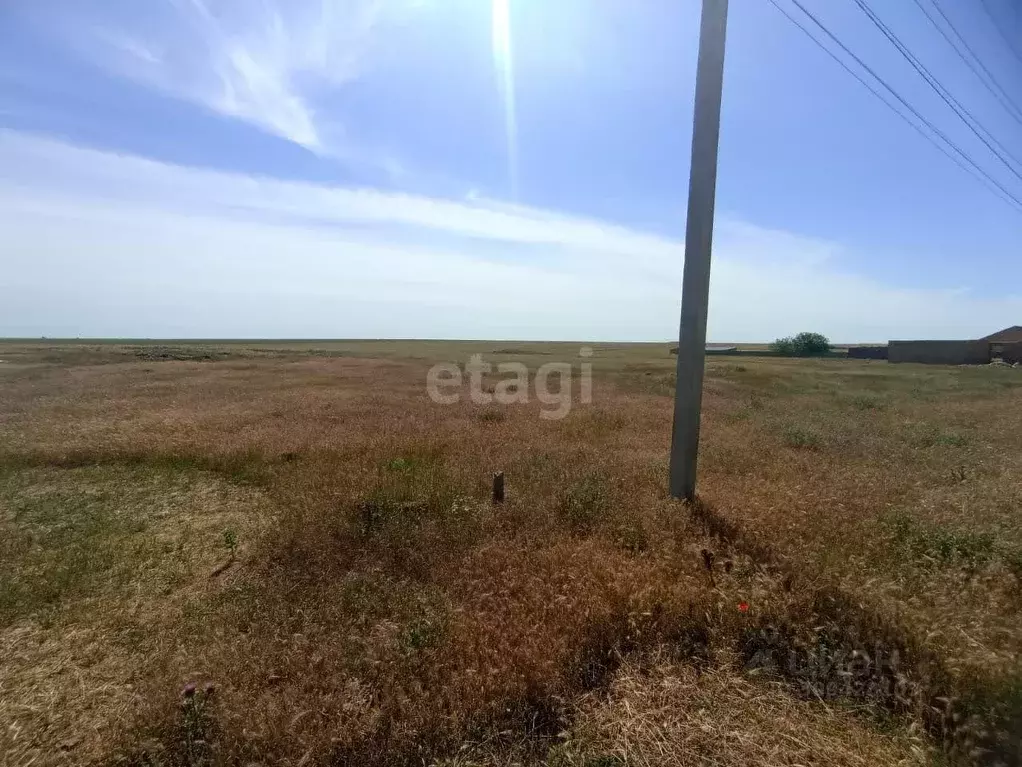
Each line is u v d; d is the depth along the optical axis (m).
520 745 2.63
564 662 3.18
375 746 2.65
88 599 4.30
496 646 3.36
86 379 21.16
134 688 3.21
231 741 2.64
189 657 3.41
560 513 5.68
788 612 3.51
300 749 2.62
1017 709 2.71
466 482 6.70
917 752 2.52
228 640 3.62
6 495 6.91
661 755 2.56
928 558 4.43
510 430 10.34
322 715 2.84
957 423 12.15
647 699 2.93
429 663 3.23
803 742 2.63
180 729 2.73
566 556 4.52
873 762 2.51
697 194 5.79
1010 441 9.79
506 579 4.21
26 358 30.81
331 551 4.91
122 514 6.24
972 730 2.61
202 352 38.03
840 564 4.20
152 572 4.78
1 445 9.18
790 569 4.13
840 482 6.67
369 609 3.97
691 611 3.63
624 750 2.58
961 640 3.21
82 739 2.85
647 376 23.69
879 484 6.67
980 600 3.80
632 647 3.38
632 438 9.76
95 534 5.65
